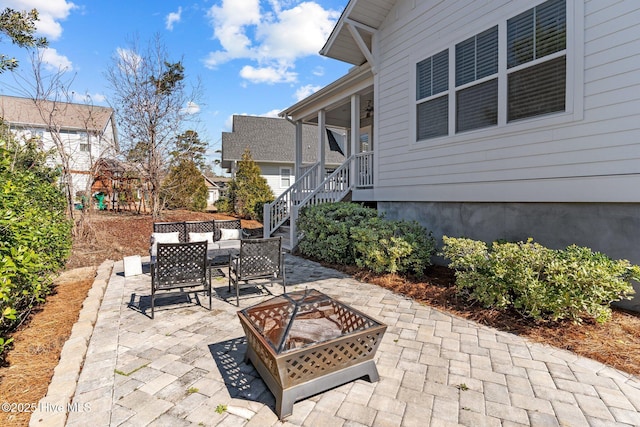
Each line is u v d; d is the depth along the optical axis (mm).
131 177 13078
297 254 7230
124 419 1982
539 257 3365
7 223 2346
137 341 3049
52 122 8844
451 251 4227
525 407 2086
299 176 10680
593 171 3783
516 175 4504
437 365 2602
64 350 2807
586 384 2328
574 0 3840
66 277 5492
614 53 3584
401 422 1965
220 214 14477
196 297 4398
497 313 3562
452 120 5352
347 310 2650
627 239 3621
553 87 4086
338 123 11750
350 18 6586
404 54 6215
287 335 2254
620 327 3180
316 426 1942
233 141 19719
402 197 6367
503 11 4555
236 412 2068
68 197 8242
